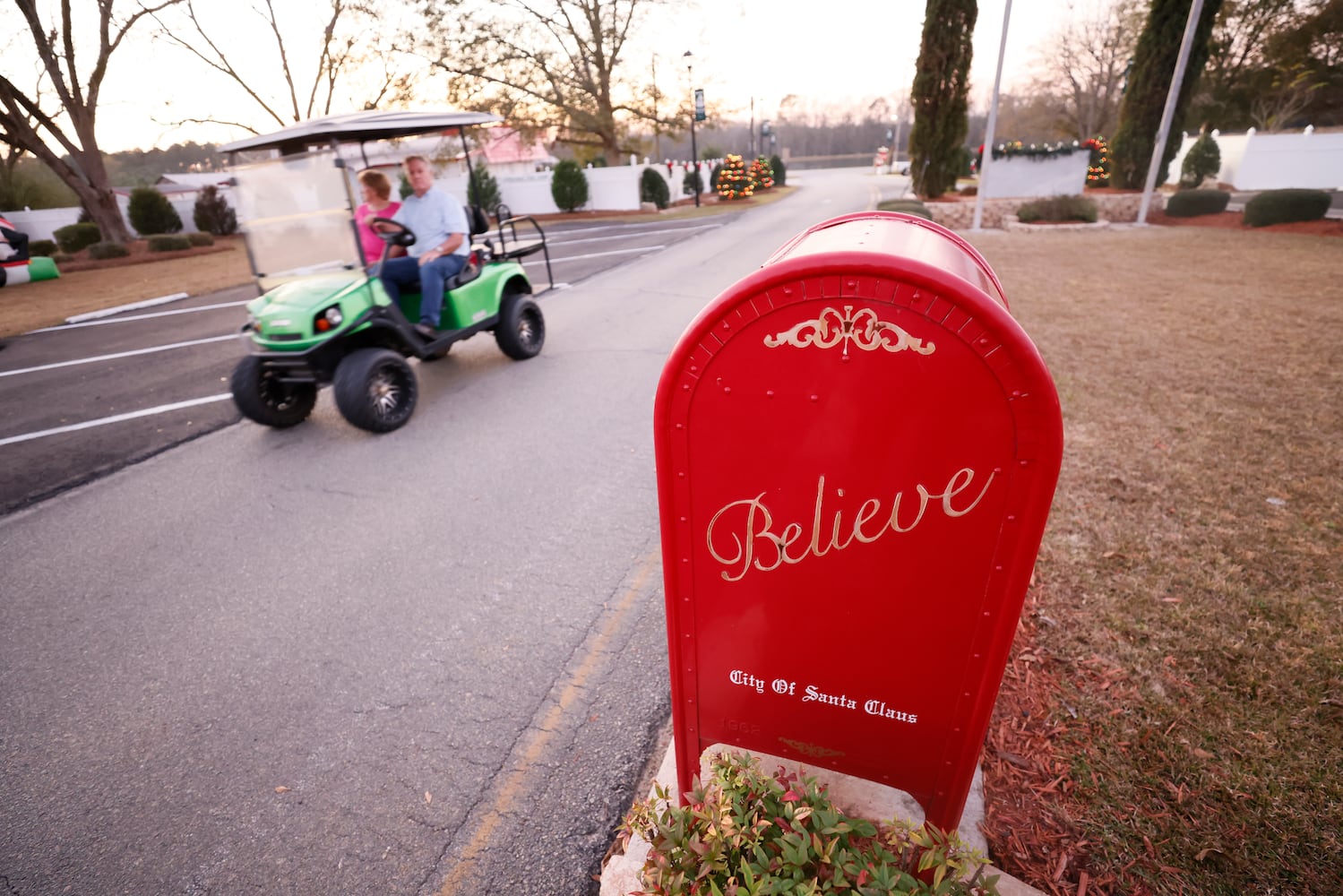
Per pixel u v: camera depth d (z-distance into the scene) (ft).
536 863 6.52
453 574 11.18
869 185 107.76
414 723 8.27
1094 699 7.54
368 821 7.07
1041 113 126.93
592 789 7.23
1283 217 41.24
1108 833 6.10
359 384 15.83
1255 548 9.97
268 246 16.19
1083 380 16.83
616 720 8.09
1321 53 90.63
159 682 9.21
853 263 3.68
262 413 16.83
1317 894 5.52
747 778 5.24
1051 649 8.30
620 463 14.73
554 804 7.10
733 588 4.95
